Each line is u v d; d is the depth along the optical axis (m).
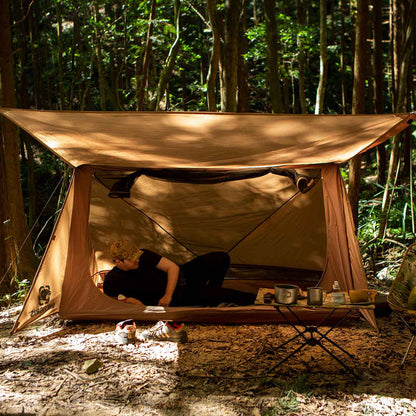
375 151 12.88
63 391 3.22
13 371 3.54
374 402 3.04
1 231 5.82
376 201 8.88
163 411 2.96
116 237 6.06
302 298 3.54
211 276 5.07
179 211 6.10
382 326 4.53
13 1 11.04
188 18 14.41
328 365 3.61
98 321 4.68
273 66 7.99
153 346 4.04
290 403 3.02
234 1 6.50
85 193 4.91
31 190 10.22
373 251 7.47
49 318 4.78
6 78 5.86
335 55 15.70
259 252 6.32
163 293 4.79
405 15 8.79
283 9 11.79
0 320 4.87
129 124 3.63
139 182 5.79
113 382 3.35
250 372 3.49
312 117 3.49
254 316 4.57
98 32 10.10
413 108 10.38
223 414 2.92
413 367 3.57
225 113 3.40
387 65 14.94
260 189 5.96
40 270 4.59
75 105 15.30
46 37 12.90
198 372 3.50
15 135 5.97
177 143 4.03
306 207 6.04
